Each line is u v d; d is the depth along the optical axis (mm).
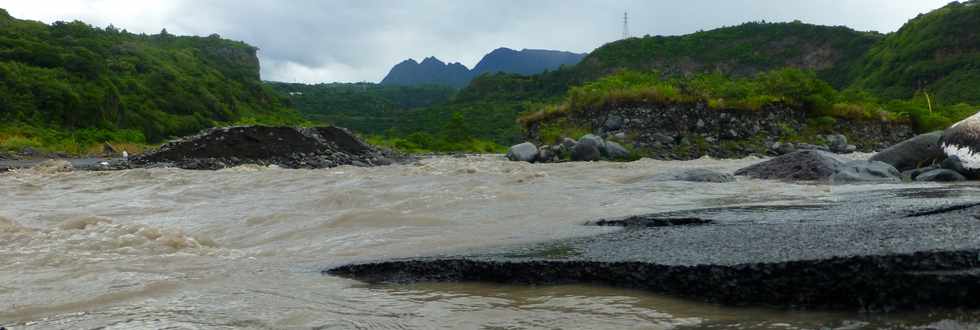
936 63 72062
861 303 2451
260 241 4309
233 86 103000
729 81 25406
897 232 3064
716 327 2207
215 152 17016
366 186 8133
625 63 112250
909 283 2416
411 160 20031
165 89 73438
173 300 2650
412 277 3174
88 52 59500
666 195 6656
